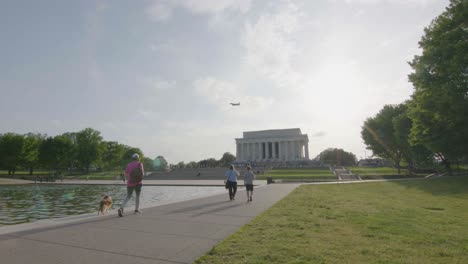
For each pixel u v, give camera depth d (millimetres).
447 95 31172
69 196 34094
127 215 12633
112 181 68125
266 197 21094
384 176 62688
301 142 143625
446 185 31031
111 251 7164
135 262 6332
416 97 38281
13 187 50531
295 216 12289
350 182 44031
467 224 10703
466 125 32250
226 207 15359
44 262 6297
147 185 50531
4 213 20906
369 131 77188
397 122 64000
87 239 8336
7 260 6422
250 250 7113
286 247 7332
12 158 90562
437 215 12961
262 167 97750
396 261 6285
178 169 101125
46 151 102250
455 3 33781
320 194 23641
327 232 9148
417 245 7594
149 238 8500
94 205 25578
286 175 71125
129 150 141750
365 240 8102
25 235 8781
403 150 70000
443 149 36219
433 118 36281
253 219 11602
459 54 30734
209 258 6508
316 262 6215
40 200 29797
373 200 19484
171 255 6848
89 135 112750
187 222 11023
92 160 111500
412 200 20156
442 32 34688
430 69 35750
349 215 12586
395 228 9734
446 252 6938
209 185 47938
